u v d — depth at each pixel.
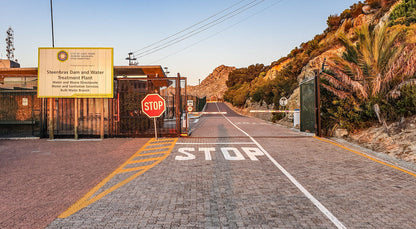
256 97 39.00
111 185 5.10
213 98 157.38
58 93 10.95
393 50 9.59
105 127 12.15
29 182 5.32
